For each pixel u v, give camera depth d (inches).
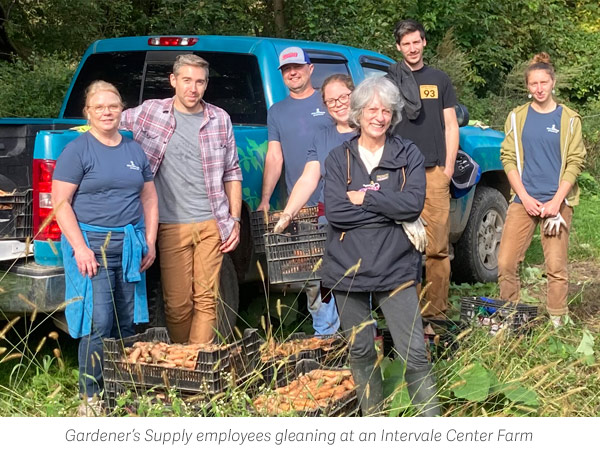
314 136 202.8
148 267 184.9
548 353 206.5
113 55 260.8
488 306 225.5
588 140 581.3
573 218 435.2
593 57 692.1
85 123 231.6
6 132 214.4
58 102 391.2
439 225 241.1
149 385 161.3
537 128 235.1
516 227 240.8
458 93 562.9
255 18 495.8
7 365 200.5
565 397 172.7
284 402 156.9
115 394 164.2
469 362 186.7
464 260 305.7
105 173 172.7
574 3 771.4
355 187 159.0
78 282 172.7
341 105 198.8
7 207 185.5
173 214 197.5
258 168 223.6
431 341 209.9
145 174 183.8
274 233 189.8
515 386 167.0
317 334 204.1
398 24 237.5
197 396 152.8
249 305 244.8
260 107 236.7
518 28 662.5
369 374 162.9
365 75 274.4
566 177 232.5
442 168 239.6
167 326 205.9
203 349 159.9
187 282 200.5
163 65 252.2
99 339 173.2
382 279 157.8
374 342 165.0
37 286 179.3
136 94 255.9
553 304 238.7
